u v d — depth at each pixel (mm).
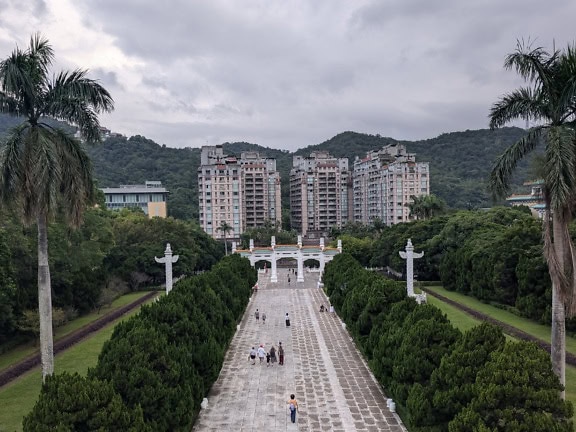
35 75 22781
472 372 17297
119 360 18750
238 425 22969
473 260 56750
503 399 15078
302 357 34688
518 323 43250
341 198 158250
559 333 20781
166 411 18766
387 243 80062
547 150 19281
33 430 14484
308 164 158125
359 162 153500
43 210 21953
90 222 48562
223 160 144000
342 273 47875
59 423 14477
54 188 21781
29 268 39438
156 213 129750
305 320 48156
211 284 37438
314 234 151750
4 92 22250
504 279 48594
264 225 135625
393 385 22734
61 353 35469
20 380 29344
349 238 98750
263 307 56062
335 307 48531
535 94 21016
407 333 22281
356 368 31875
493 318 45500
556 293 20734
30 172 21625
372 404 25484
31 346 37375
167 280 46000
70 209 23438
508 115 21812
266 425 22969
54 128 23469
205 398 25250
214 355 25391
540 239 47719
